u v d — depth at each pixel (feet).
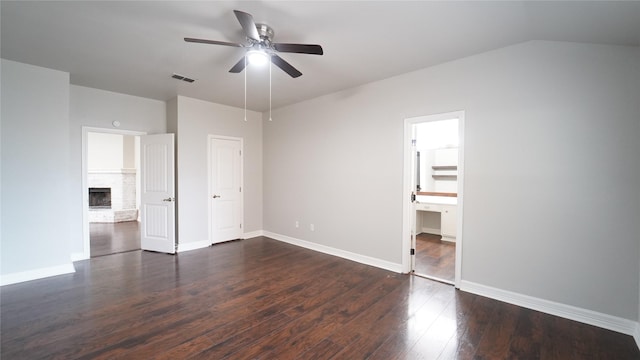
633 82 7.35
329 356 6.48
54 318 8.04
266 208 18.61
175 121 15.14
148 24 7.85
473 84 9.72
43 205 11.19
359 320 8.05
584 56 7.89
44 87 11.12
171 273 11.73
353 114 13.38
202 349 6.70
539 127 8.54
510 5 6.57
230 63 10.59
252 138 18.31
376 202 12.61
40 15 7.39
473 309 8.71
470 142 9.81
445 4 6.67
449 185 19.45
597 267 7.82
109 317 8.11
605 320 7.72
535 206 8.66
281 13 7.16
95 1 6.77
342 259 13.73
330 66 10.75
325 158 14.74
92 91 13.74
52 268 11.35
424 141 18.25
